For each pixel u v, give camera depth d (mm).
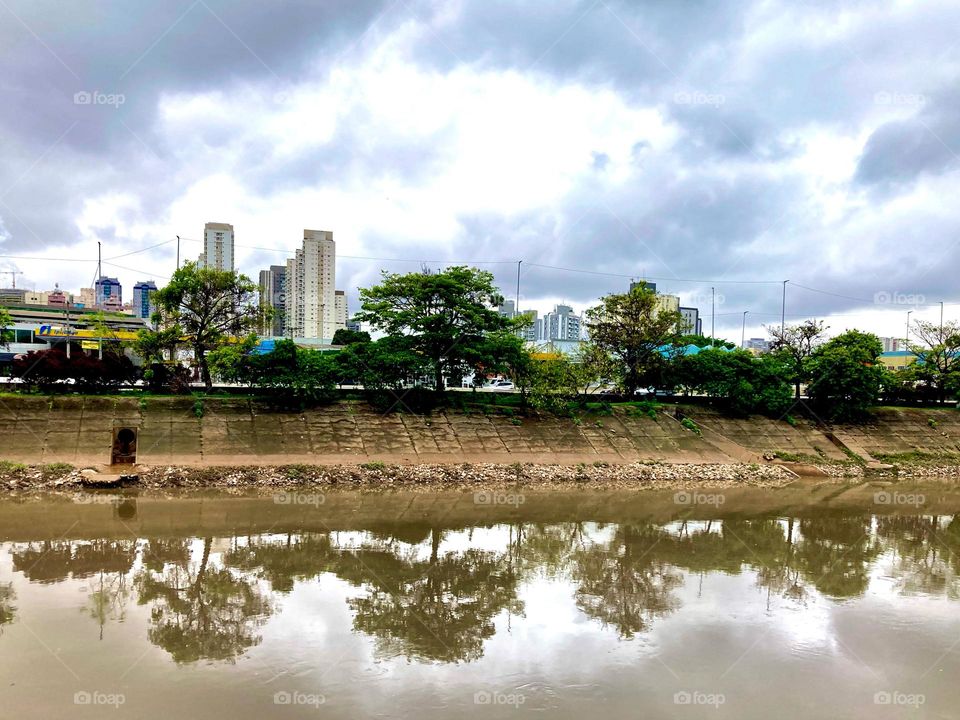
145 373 44594
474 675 14516
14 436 36812
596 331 60625
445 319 51562
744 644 16859
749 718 13016
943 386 67938
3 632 16000
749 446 54625
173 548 24297
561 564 24203
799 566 24859
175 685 13492
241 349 46625
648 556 25703
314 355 47562
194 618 17469
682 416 56688
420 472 41594
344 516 30844
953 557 27219
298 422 44500
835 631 18000
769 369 59281
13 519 27766
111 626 16688
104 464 36688
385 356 48000
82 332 54812
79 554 23156
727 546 27797
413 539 27094
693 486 44500
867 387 59281
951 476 53938
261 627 16953
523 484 42375
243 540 25766
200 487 35875
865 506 39281
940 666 15914
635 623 18172
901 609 20109
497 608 19125
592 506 36188
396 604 19188
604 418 53656
